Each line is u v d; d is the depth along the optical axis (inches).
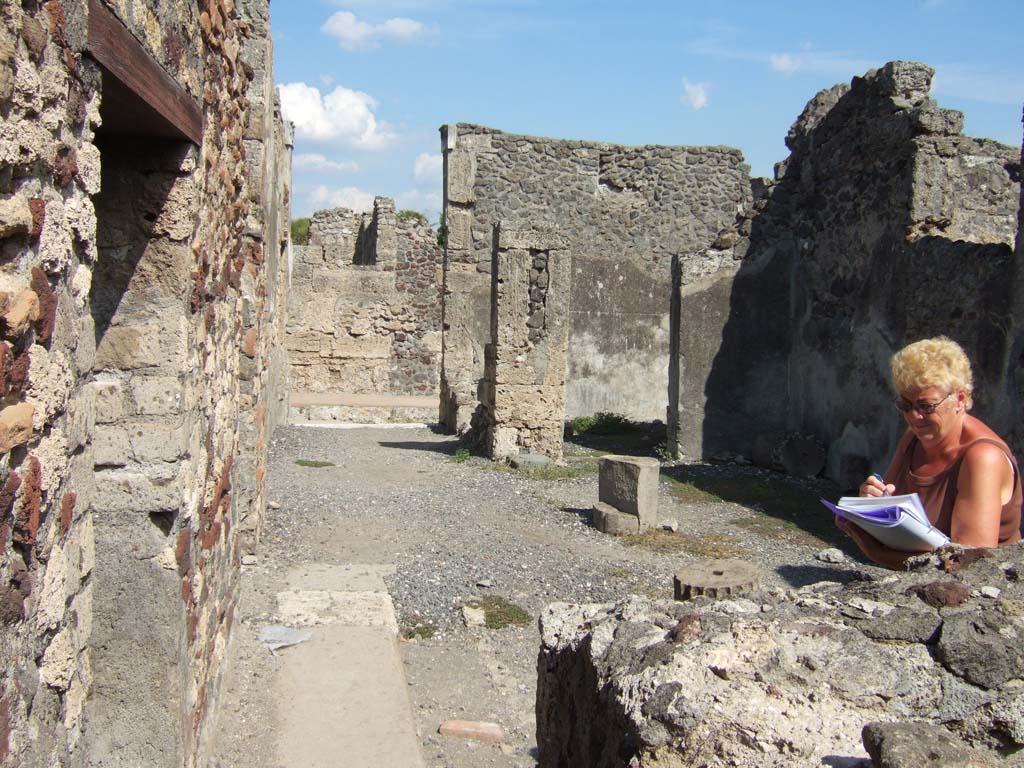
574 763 107.3
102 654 126.6
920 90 437.1
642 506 353.7
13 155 68.5
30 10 72.9
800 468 495.2
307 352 846.5
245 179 219.9
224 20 178.5
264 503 319.3
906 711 84.3
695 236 718.5
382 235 877.8
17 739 70.2
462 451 517.0
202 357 153.9
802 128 537.3
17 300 69.2
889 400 431.5
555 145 692.7
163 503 129.4
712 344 533.3
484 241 679.7
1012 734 80.1
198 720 146.6
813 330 508.4
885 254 436.8
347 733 175.8
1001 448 112.0
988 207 428.1
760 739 80.9
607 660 99.0
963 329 370.0
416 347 866.8
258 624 225.8
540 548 325.7
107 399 130.1
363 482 429.7
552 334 507.8
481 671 227.5
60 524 82.3
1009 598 94.0
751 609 104.2
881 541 114.6
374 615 239.3
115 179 134.3
